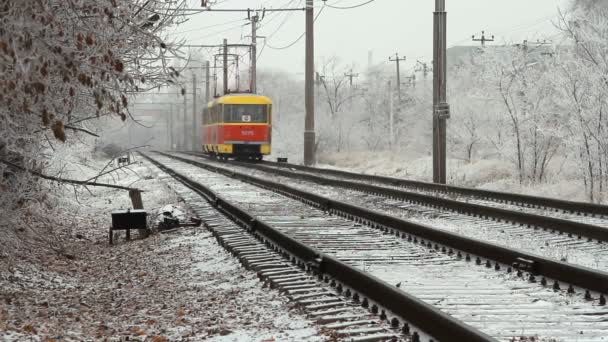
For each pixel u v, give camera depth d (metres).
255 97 57.50
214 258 14.22
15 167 11.68
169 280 12.62
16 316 9.62
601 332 7.92
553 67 30.62
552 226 17.00
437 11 31.23
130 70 11.61
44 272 13.22
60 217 20.47
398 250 14.30
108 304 10.97
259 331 8.50
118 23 10.90
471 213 20.64
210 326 8.97
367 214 19.30
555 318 8.59
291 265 12.65
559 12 28.67
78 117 12.59
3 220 11.74
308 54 50.44
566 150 29.56
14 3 8.26
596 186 26.58
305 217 20.58
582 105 27.06
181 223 19.30
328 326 8.38
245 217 18.53
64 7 9.50
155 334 8.78
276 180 37.94
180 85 11.99
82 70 9.78
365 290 10.02
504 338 7.70
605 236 15.17
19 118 10.25
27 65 8.24
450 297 9.85
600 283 10.01
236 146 56.88
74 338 8.60
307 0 50.16
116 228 17.73
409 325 8.33
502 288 10.46
